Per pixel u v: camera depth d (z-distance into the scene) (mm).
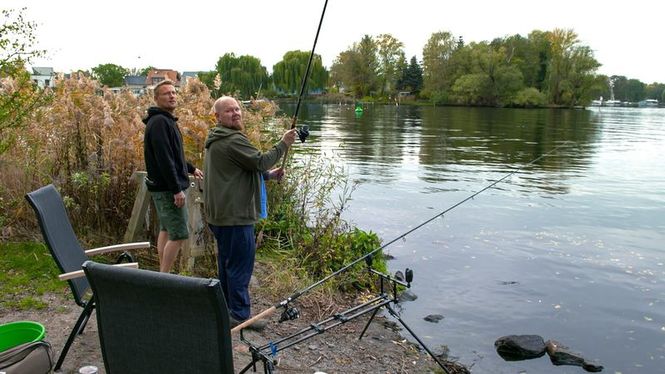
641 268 7867
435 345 5305
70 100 6496
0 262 5414
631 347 5516
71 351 3869
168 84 4645
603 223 10461
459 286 7004
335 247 6809
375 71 87938
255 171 4465
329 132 31094
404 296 6508
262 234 6828
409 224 10047
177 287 2258
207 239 5621
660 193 13719
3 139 6469
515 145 25781
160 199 4688
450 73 82562
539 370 4953
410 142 25984
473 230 9750
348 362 4512
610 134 34500
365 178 15133
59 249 3676
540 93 77375
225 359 2322
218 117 4477
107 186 6199
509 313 6211
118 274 2391
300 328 5023
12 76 6645
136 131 6215
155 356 2477
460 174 16297
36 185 6340
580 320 6109
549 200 12641
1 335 3488
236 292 4562
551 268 7793
